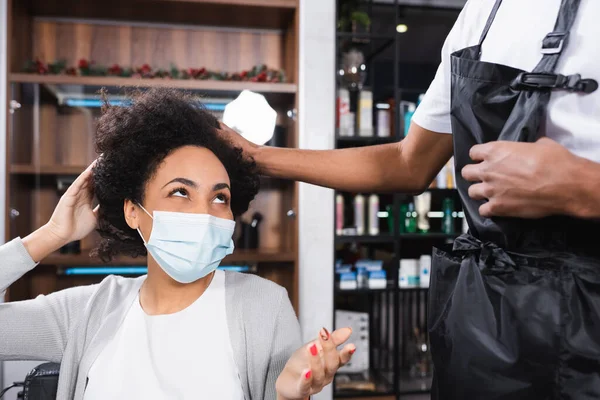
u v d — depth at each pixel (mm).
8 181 2709
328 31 2969
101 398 1061
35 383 1197
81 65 2871
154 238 1084
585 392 711
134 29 3164
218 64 3248
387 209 3441
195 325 1106
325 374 798
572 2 757
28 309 1178
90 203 1249
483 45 898
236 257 2975
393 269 3242
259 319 1132
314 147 2967
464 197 879
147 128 1094
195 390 1053
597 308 706
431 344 922
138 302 1166
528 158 706
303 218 2980
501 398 769
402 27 3654
